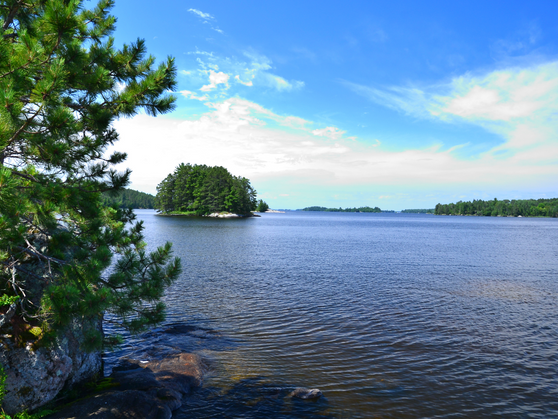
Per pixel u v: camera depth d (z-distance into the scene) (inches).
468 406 334.6
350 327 568.4
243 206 6643.7
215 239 2151.8
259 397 343.3
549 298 790.5
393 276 1040.8
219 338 508.7
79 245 299.1
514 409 331.3
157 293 342.3
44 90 223.8
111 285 334.6
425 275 1066.1
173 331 533.0
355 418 310.2
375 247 1899.6
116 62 347.3
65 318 236.1
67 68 263.1
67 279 270.7
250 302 715.4
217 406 325.1
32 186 248.1
